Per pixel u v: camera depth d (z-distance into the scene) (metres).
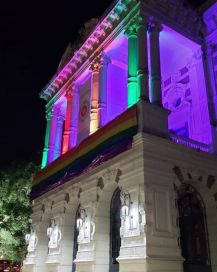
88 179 20.55
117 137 18.11
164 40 22.44
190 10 22.45
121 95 25.16
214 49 22.31
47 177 26.11
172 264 15.17
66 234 22.55
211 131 20.36
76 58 26.86
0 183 34.34
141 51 19.59
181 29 22.02
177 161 17.31
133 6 21.25
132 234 15.68
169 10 21.72
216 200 18.33
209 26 22.80
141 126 17.06
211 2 22.36
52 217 24.47
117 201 19.34
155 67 19.67
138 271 14.77
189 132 22.08
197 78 22.44
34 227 26.89
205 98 21.45
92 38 24.80
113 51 23.98
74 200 22.28
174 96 24.16
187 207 18.00
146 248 14.70
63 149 26.41
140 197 15.74
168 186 16.48
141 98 17.98
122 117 18.33
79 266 19.44
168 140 17.27
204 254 17.34
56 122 30.59
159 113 18.00
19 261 34.03
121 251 16.00
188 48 22.89
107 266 18.56
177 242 15.77
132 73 19.77
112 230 19.22
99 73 23.69
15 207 32.75
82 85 27.80
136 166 16.44
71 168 22.30
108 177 18.59
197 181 18.00
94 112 22.92
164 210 15.92
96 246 18.59
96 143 19.94
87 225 19.75
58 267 21.78
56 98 30.23
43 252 25.41
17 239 31.53
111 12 22.61
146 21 20.59
